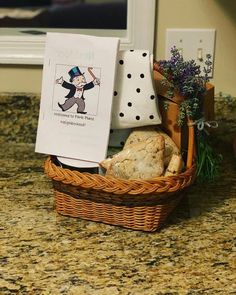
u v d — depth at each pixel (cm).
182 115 89
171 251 81
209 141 114
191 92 88
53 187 95
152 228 86
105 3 183
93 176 84
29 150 128
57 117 91
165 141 87
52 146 91
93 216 89
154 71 89
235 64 121
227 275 74
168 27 120
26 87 129
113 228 88
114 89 87
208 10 118
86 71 87
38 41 124
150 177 83
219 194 103
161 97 90
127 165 83
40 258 78
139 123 88
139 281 73
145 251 81
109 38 86
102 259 78
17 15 170
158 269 76
